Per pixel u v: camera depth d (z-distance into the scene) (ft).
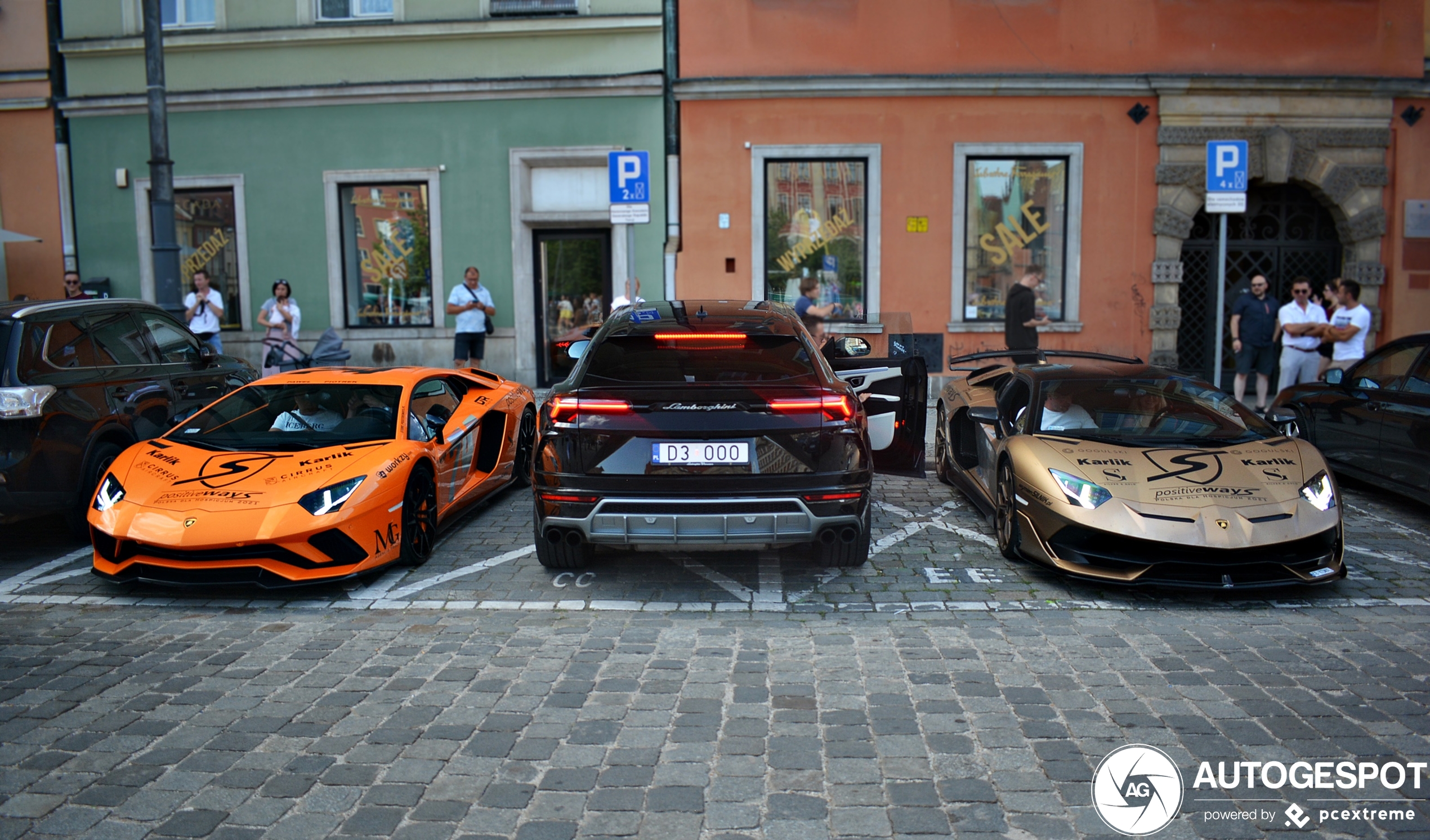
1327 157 41.65
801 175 41.70
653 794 9.84
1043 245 42.16
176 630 15.42
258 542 16.14
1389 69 41.57
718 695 12.46
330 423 19.57
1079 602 16.42
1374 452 23.53
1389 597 16.74
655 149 41.39
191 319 39.14
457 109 41.70
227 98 42.09
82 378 20.81
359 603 16.75
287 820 9.41
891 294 41.83
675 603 16.60
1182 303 43.88
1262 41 41.11
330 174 42.27
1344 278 39.22
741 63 40.98
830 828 9.14
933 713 11.82
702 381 16.44
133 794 9.96
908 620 15.58
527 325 42.63
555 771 10.38
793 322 18.47
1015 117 41.16
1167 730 11.29
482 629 15.30
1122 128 41.22
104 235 43.60
